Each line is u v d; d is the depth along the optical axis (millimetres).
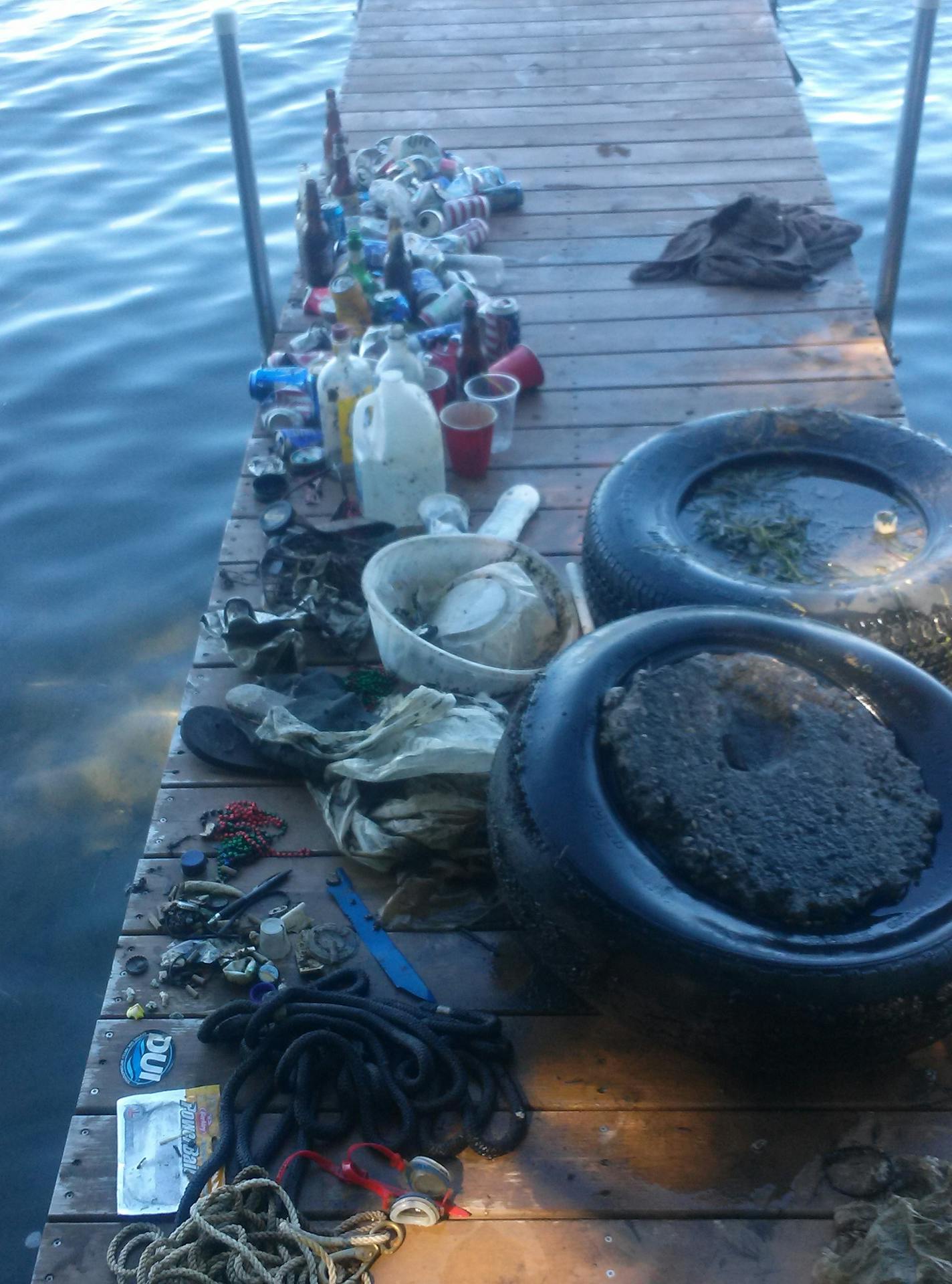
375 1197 2191
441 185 5875
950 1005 2100
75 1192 2236
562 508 3992
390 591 3367
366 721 3090
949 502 3260
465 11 8250
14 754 4297
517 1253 2109
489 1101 2287
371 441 3734
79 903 3793
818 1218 2148
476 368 4359
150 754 4285
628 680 2467
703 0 8242
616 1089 2352
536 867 2221
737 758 2381
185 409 5980
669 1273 2078
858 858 2191
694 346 4824
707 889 2186
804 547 3207
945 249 7062
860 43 9953
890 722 2475
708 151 6406
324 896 2760
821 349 4770
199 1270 2047
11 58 10023
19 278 6996
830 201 5887
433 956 2611
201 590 4984
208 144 8500
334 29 10469
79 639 4766
